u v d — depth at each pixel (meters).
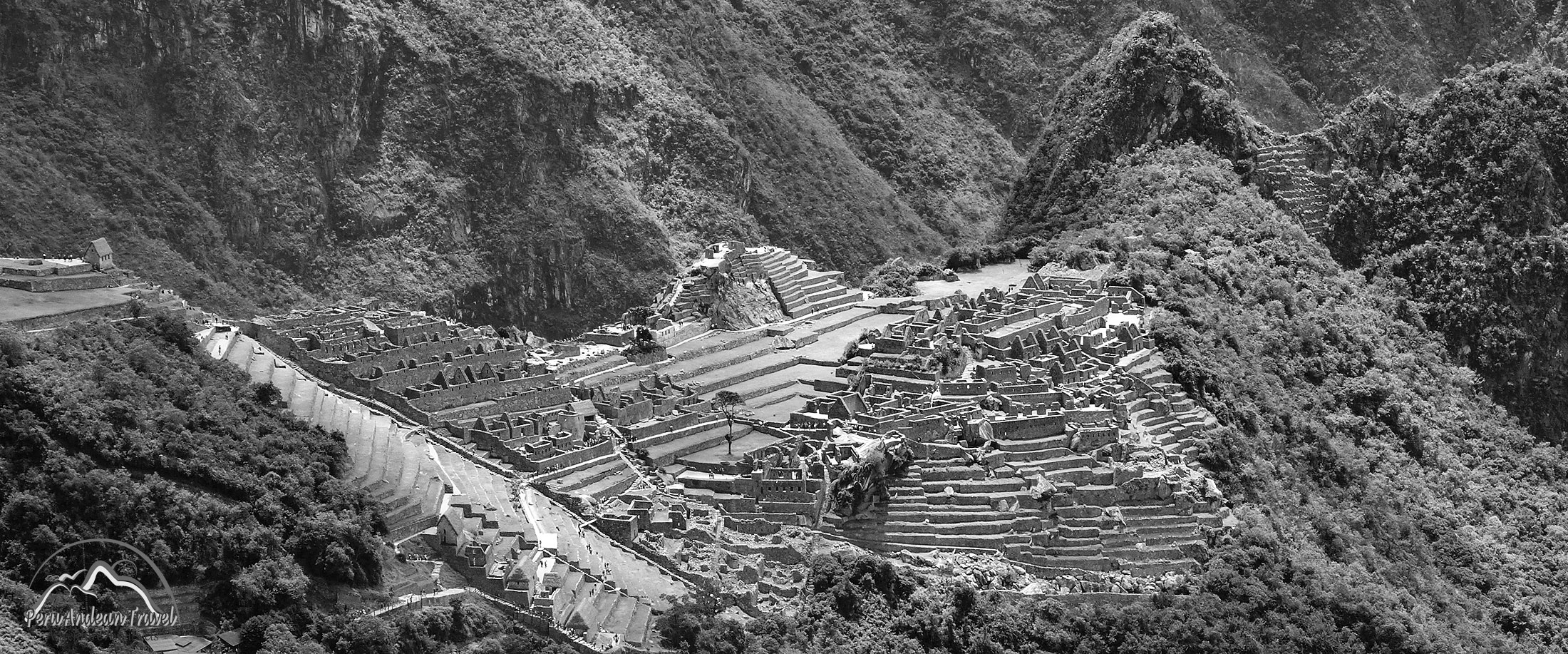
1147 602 198.62
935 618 187.50
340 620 163.25
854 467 198.38
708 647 173.75
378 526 176.00
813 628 183.00
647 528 192.00
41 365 174.75
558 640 170.12
